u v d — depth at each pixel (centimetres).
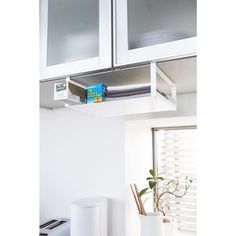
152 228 137
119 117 159
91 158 166
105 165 161
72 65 109
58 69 112
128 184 158
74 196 170
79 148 171
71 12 114
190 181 171
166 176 187
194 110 141
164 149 190
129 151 161
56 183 177
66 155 175
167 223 147
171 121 158
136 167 170
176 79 116
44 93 137
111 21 103
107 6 105
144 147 183
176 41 90
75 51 111
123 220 152
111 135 161
